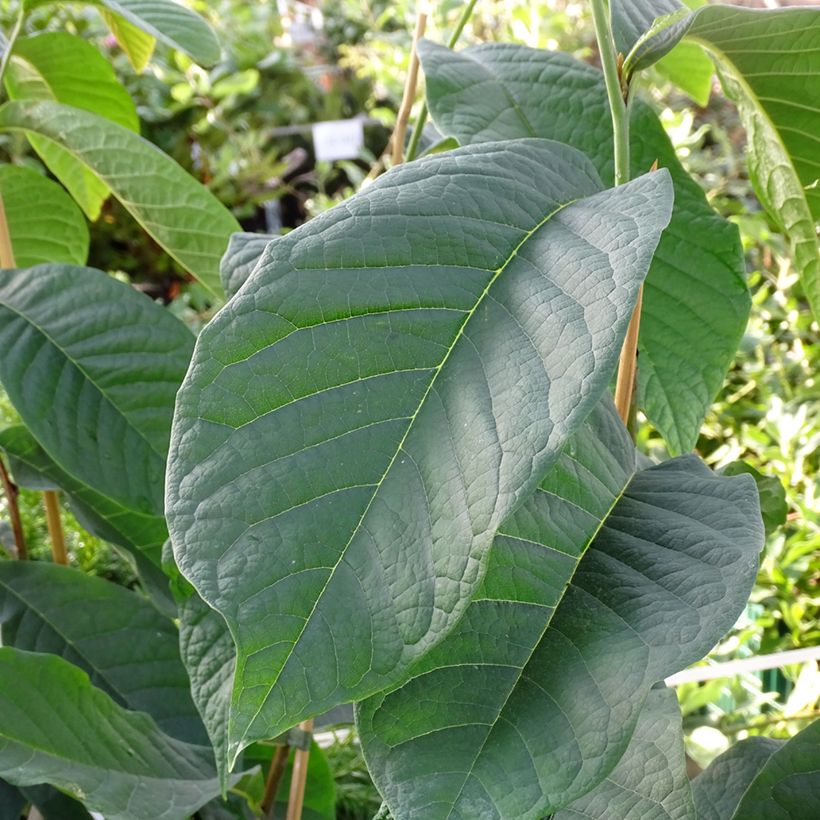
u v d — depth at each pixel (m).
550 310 0.28
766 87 0.48
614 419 0.43
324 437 0.27
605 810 0.39
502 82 0.56
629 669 0.31
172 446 0.26
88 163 0.68
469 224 0.31
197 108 3.04
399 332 0.28
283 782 0.81
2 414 1.43
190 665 0.50
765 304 1.71
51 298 0.62
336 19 4.16
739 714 1.19
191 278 2.76
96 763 0.52
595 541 0.37
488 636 0.34
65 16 2.62
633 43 0.49
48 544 1.40
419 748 0.32
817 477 1.33
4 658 0.52
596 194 0.34
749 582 0.33
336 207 0.31
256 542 0.26
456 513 0.26
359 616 0.26
